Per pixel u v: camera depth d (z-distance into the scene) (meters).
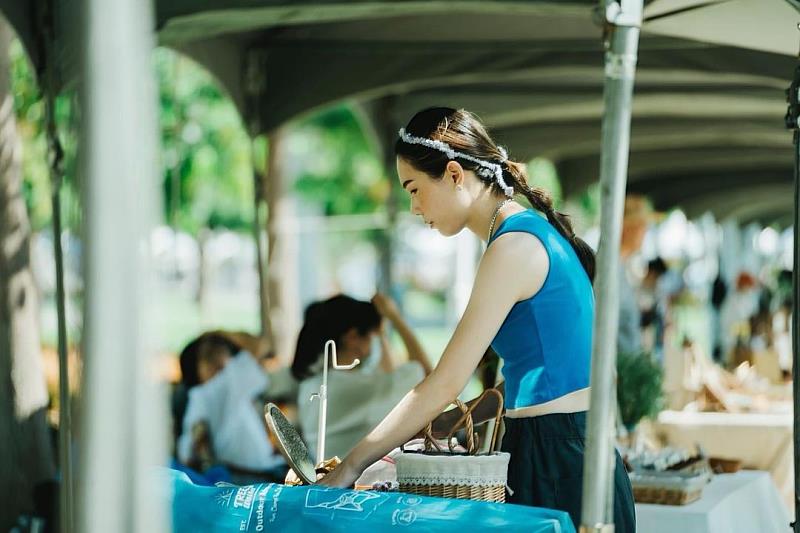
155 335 2.29
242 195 24.38
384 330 6.00
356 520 2.93
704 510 4.39
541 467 3.11
